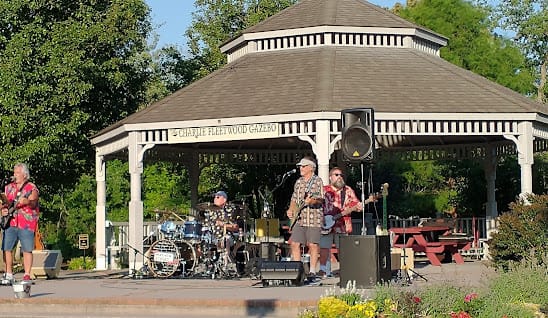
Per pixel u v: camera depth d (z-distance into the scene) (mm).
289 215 16781
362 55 24906
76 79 26984
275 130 22016
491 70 39625
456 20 39531
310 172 16703
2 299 14352
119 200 44344
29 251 16109
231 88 24031
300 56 25062
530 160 22812
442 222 28219
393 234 23297
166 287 16625
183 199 41469
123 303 13852
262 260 17312
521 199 19203
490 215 29156
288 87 23219
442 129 22547
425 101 22625
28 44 26953
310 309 12656
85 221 41688
